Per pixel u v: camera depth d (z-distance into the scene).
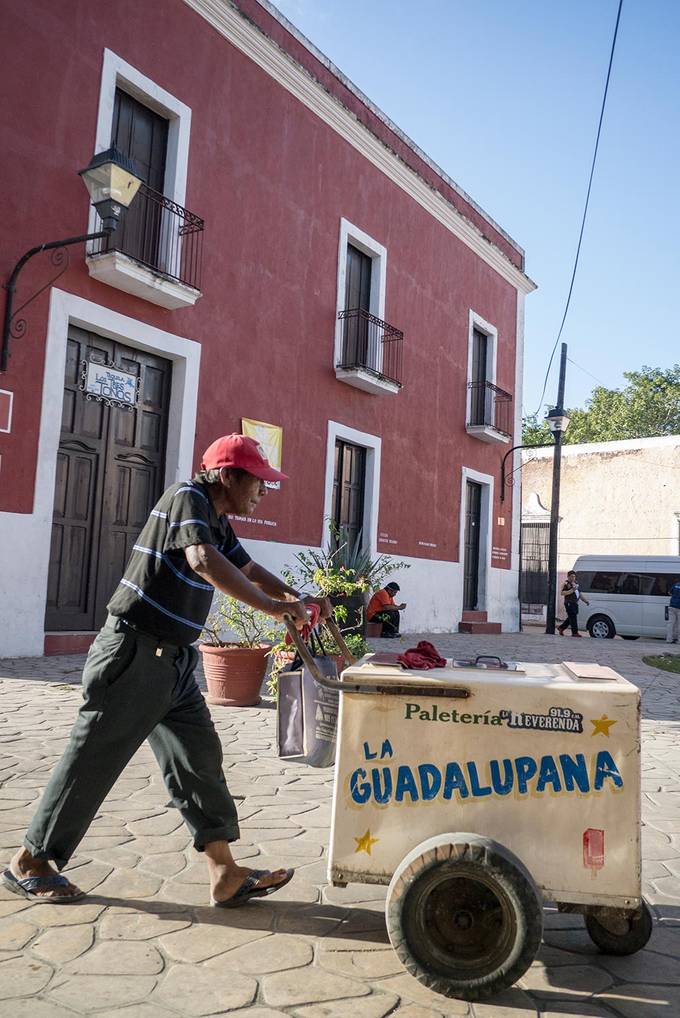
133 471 10.62
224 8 11.53
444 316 17.72
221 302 11.66
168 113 11.00
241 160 12.09
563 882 2.57
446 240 17.86
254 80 12.34
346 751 2.69
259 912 3.04
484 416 19.36
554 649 15.30
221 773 3.12
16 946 2.66
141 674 2.88
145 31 10.53
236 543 3.22
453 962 2.46
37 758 4.95
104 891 3.13
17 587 8.84
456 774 2.64
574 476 30.95
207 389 11.40
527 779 2.61
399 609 14.38
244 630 7.36
